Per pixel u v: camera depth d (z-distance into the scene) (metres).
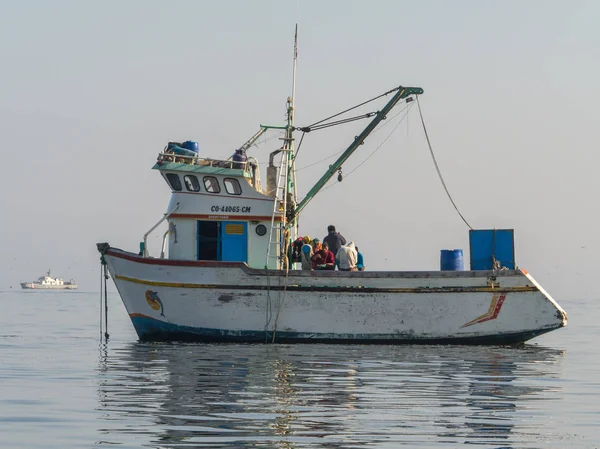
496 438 22.39
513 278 48.81
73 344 50.34
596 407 27.27
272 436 22.33
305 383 32.34
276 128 53.47
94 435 22.34
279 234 51.06
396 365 38.78
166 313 49.06
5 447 21.05
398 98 53.31
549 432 23.19
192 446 21.16
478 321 48.78
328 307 48.28
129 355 42.75
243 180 50.97
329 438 22.19
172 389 30.39
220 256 50.84
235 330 48.47
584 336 64.44
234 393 29.53
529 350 48.31
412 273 48.56
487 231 50.41
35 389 30.36
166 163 50.59
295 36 53.84
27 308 126.12
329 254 50.69
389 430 23.27
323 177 53.41
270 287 48.25
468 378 34.56
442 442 21.86
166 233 51.66
